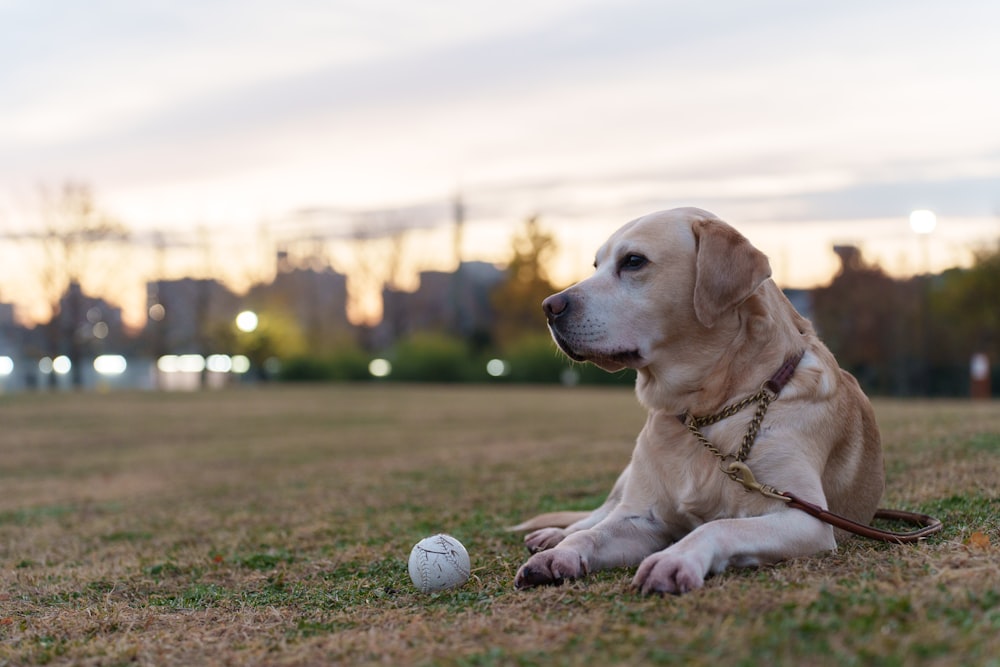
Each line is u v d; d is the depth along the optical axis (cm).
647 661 114
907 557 139
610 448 374
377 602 152
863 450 164
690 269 156
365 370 1595
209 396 1049
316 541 209
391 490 286
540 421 609
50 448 521
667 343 156
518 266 1758
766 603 125
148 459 454
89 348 1673
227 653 131
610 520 158
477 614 137
